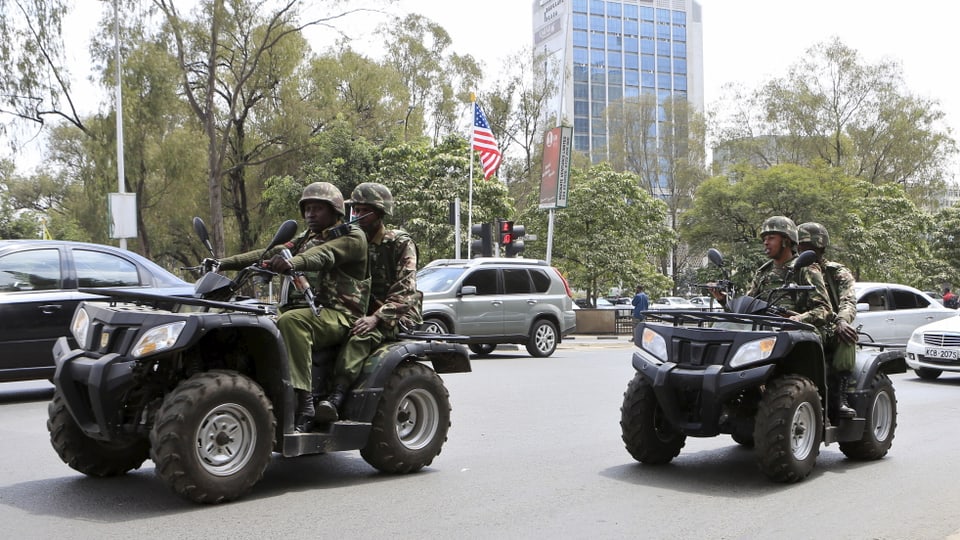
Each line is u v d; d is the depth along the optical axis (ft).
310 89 129.80
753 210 138.10
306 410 20.07
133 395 18.80
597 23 386.32
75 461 20.44
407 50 154.30
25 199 189.78
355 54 139.64
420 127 148.25
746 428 23.16
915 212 148.46
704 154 201.46
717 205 141.49
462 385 42.83
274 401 19.48
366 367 21.50
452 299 56.75
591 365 54.60
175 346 17.26
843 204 144.66
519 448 26.66
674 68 402.31
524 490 21.11
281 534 16.71
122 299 19.02
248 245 139.13
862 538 17.38
